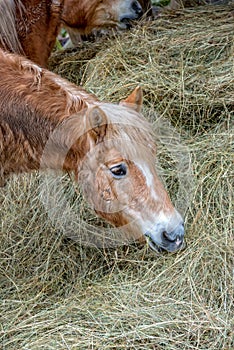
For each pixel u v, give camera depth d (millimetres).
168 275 4438
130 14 6562
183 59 5805
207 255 4465
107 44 6453
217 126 5336
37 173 5238
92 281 4598
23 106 4082
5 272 4820
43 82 4129
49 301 4508
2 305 4488
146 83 5566
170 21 6434
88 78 5824
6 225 5152
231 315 4148
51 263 4828
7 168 4395
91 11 6527
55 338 4055
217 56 5789
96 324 4141
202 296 4289
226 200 4754
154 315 4164
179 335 4027
